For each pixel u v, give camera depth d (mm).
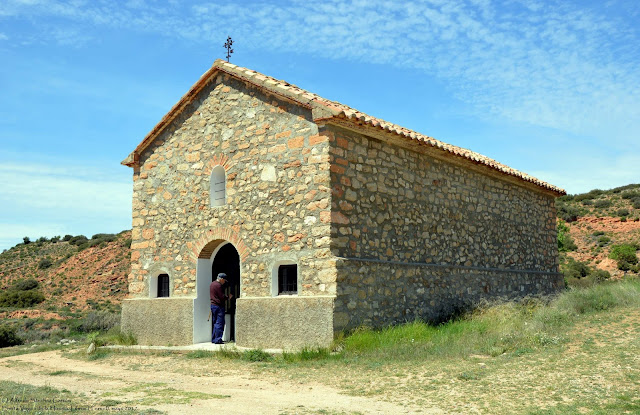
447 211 14625
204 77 13766
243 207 12727
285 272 11984
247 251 12484
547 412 6184
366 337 10617
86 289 45875
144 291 14547
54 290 46406
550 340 9711
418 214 13578
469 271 14961
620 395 6652
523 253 17891
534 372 8008
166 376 9820
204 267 13750
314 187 11516
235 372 9852
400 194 13109
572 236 48000
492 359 9117
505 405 6613
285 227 11875
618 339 9469
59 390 8320
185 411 6582
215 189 13617
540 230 19141
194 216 13758
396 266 12484
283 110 12305
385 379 8352
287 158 12070
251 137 12836
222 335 13094
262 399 7398
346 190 11664
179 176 14273
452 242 14625
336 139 11641
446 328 12281
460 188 15273
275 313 11555
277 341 11438
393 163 13039
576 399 6656
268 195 12289
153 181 14836
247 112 13016
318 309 10906
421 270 13227
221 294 13195
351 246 11562
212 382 9008
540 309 13039
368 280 11672
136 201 15125
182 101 14188
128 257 50625
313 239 11359
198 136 14000
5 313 35250
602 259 41875
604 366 7953
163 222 14445
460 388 7508
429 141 13320
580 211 52562
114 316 26688
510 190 17625
